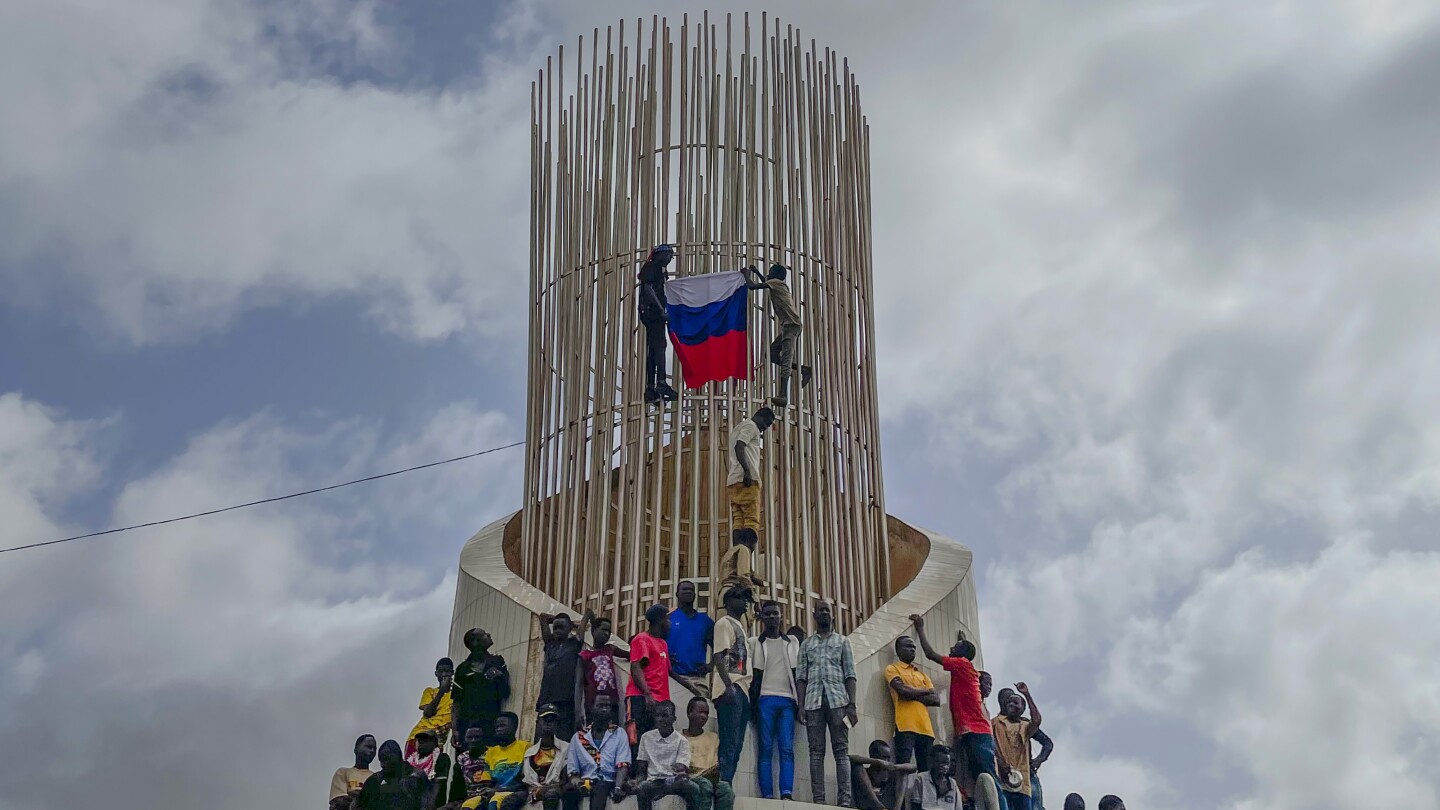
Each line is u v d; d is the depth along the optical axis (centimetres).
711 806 1634
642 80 2191
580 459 2050
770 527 1941
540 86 2283
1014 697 1911
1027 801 1852
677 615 1812
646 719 1697
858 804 1712
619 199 2138
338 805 1805
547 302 2180
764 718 1716
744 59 2184
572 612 1925
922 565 2091
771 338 2077
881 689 1839
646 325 2064
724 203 2128
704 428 2075
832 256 2170
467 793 1758
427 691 1938
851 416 2123
